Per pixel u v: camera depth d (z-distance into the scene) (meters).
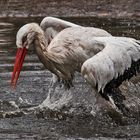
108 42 14.05
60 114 14.75
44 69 18.16
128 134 13.12
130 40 14.19
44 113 14.82
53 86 15.41
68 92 15.27
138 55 14.12
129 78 14.29
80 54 14.48
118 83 14.15
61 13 27.36
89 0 28.34
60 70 14.77
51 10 27.64
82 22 25.16
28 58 19.42
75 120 14.34
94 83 13.77
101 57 13.73
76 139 12.70
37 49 14.35
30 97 16.02
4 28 23.98
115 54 13.84
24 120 14.30
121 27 23.70
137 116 14.34
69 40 14.54
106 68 13.70
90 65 13.61
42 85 16.83
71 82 15.12
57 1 28.44
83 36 14.48
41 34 14.30
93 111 14.66
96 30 14.63
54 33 15.46
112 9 27.42
